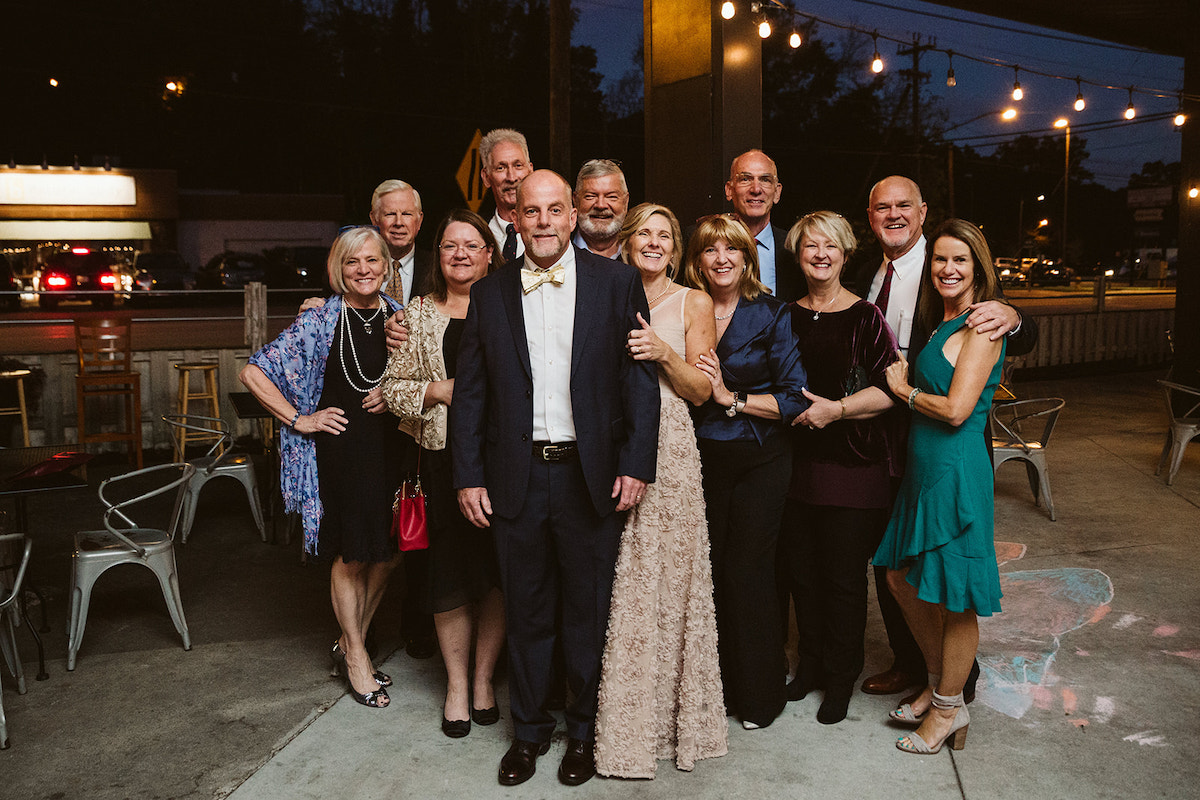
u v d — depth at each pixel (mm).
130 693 3547
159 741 3170
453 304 3162
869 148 34531
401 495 3059
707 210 7109
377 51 32688
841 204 34281
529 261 2822
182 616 3969
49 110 31312
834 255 3145
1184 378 8516
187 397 7555
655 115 7543
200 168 33500
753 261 3111
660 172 7551
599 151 34594
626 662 2873
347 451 3211
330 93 32969
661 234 3012
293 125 33500
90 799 2820
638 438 2766
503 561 2852
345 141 32969
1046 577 4684
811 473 3150
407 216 4023
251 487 5586
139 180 27422
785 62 33781
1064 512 5875
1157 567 4812
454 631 3166
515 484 2795
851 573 3148
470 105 32938
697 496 2912
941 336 2912
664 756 2988
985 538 2801
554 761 3012
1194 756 2984
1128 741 3086
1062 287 34031
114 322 7352
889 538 3033
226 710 3398
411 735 3195
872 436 3117
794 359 3062
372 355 3252
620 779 2893
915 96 32250
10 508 6141
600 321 2764
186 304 22859
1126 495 6266
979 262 2939
